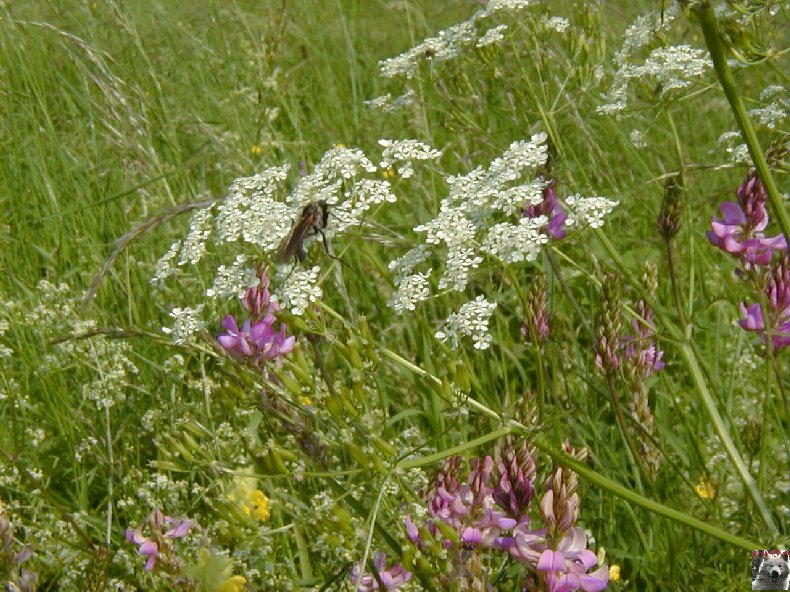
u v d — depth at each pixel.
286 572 0.38
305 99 0.75
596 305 0.47
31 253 0.54
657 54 0.41
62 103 0.64
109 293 0.50
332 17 0.86
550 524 0.30
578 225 0.35
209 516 0.39
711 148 0.64
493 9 0.45
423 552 0.32
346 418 0.33
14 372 0.48
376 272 0.51
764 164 0.31
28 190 0.58
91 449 0.43
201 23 0.69
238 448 0.37
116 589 0.36
